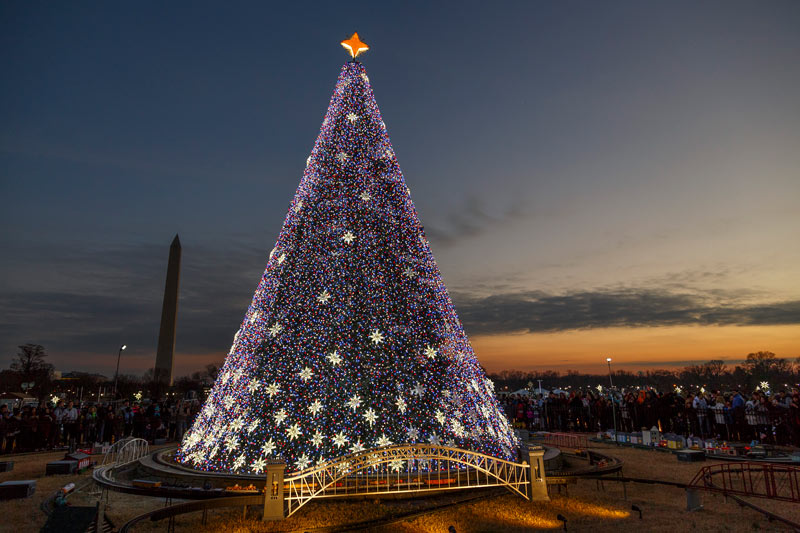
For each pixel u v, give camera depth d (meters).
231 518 9.16
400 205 14.51
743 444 18.78
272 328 12.71
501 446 12.62
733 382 81.19
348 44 16.62
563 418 27.08
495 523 8.69
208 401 13.38
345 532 8.00
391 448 9.23
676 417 21.47
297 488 9.68
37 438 20.80
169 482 11.26
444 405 12.34
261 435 11.58
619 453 17.41
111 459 17.05
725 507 9.84
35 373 78.25
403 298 13.18
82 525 6.80
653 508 9.81
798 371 73.38
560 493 10.76
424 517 8.94
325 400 11.82
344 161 14.66
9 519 9.38
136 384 89.00
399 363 12.41
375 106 15.90
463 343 13.78
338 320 12.65
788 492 11.16
